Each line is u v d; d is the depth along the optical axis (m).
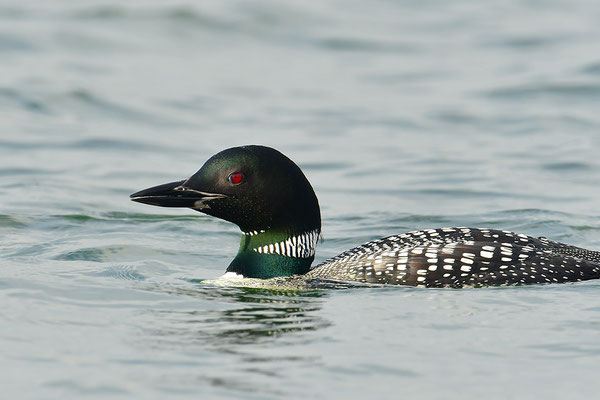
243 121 20.31
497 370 7.42
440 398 6.91
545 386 7.12
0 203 14.34
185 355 7.71
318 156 17.72
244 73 24.39
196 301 9.48
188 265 11.49
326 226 13.48
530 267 9.77
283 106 21.59
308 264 10.71
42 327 8.43
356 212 14.20
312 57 25.98
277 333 8.31
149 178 16.30
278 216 10.55
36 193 15.05
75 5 29.28
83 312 8.97
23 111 20.45
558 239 12.69
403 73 24.38
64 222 13.40
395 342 8.05
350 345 7.98
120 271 10.88
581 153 17.58
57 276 10.44
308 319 8.76
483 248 9.96
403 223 13.57
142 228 13.23
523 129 19.53
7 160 17.19
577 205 14.38
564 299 9.18
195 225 13.51
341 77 24.11
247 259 10.66
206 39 27.19
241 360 7.61
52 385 7.05
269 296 9.70
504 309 8.93
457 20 29.44
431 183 15.82
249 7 29.19
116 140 18.80
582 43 26.36
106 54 25.52
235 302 9.45
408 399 6.88
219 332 8.35
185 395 6.90
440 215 13.89
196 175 10.62
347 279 10.10
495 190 15.33
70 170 16.66
